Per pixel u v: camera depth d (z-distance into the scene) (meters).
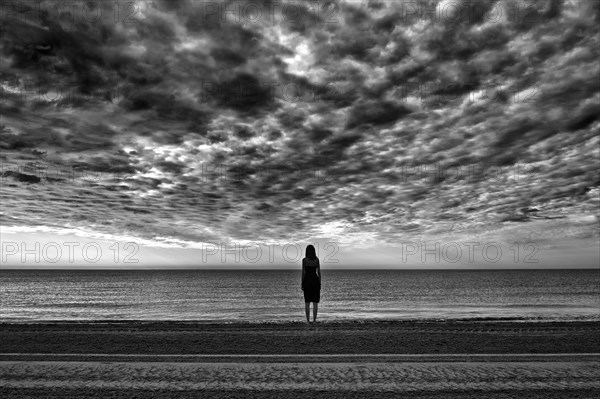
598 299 39.94
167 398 4.83
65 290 67.38
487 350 7.52
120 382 5.47
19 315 25.41
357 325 11.24
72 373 5.95
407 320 14.80
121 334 9.60
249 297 46.91
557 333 9.58
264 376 5.72
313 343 8.25
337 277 144.38
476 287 72.88
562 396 4.81
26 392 5.06
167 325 11.61
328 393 4.96
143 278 134.50
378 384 5.29
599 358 6.78
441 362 6.51
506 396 4.81
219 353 7.35
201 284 90.62
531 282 94.81
